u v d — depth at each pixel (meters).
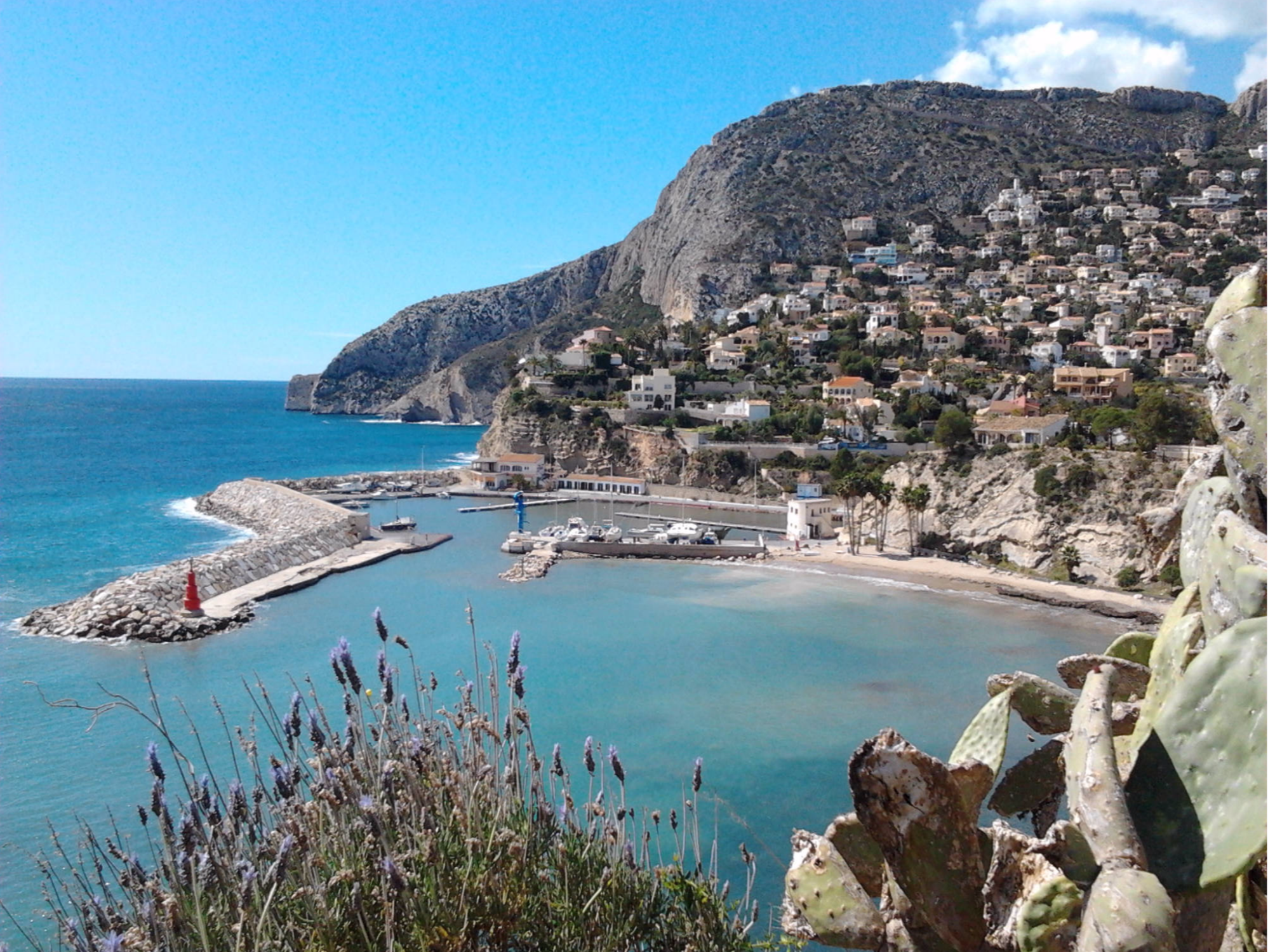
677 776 39.03
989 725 7.51
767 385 170.62
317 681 51.31
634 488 143.12
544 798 10.82
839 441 135.50
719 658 59.16
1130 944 4.45
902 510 101.19
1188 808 5.03
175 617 64.50
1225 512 5.68
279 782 9.25
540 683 53.19
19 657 57.34
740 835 32.66
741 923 11.45
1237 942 6.18
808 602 76.25
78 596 74.38
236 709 46.34
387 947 8.19
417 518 125.25
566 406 162.25
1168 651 6.22
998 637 64.94
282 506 116.62
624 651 60.56
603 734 44.81
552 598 77.81
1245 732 4.88
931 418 140.50
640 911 10.52
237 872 8.57
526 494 145.25
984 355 177.62
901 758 6.11
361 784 9.78
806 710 48.72
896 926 7.32
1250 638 5.01
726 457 140.75
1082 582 82.19
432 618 70.06
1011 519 91.56
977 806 6.74
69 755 39.25
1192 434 90.56
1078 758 5.50
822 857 7.84
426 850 8.61
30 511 124.62
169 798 31.39
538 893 9.84
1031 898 5.58
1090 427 110.69
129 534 106.75
